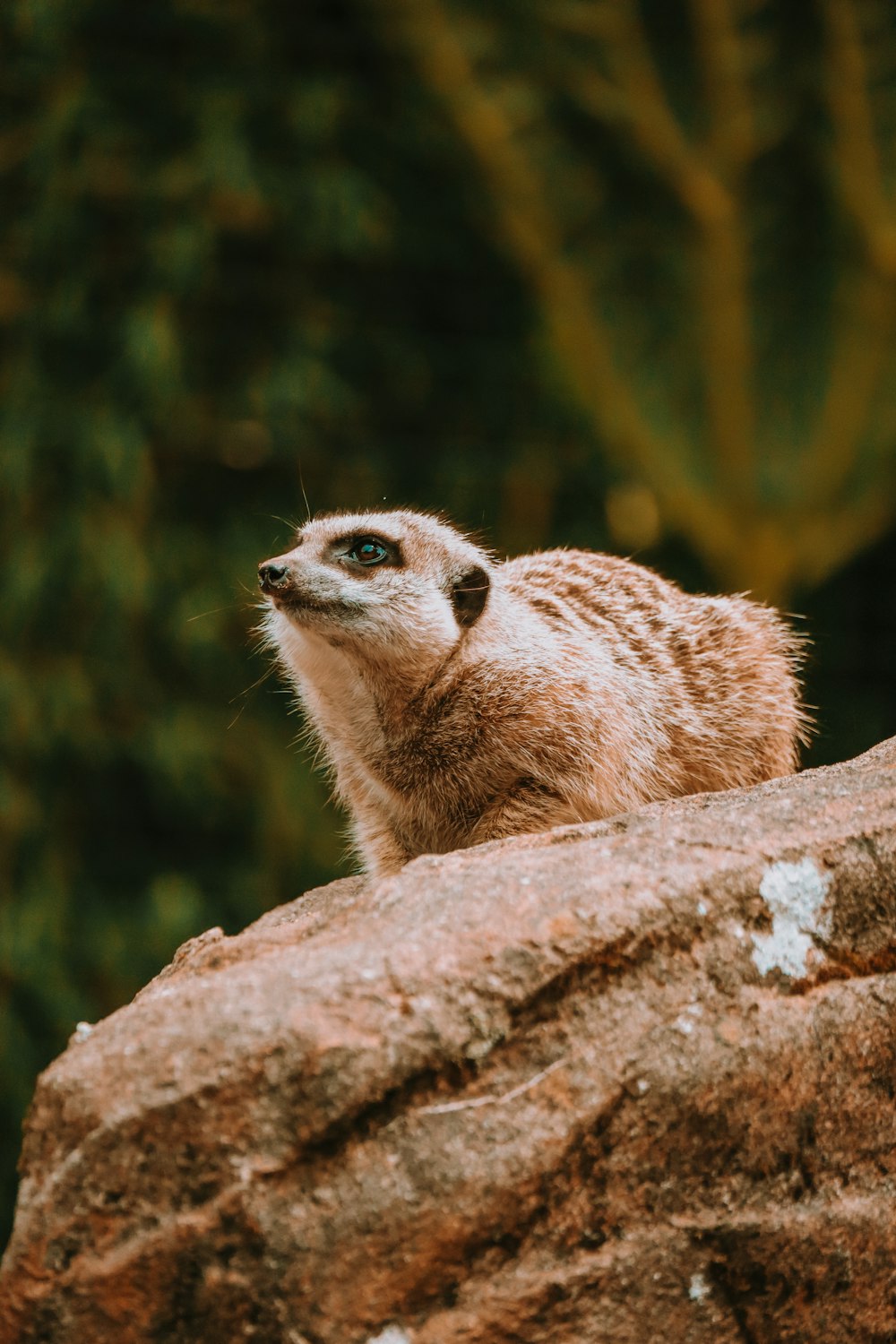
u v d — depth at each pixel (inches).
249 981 126.6
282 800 429.7
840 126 474.0
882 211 475.2
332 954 128.3
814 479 478.3
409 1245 120.3
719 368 478.6
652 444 476.7
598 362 476.1
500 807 200.7
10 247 430.0
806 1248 129.4
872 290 479.5
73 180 427.2
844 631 471.5
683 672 225.1
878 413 480.7
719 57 468.8
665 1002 129.7
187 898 404.5
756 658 231.8
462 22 464.8
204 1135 119.6
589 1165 125.0
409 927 130.7
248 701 437.1
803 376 486.3
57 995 398.6
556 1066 126.0
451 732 201.9
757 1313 128.4
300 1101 120.5
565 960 128.0
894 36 473.1
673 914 131.6
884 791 146.9
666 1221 126.6
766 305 488.7
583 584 231.8
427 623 200.1
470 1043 124.3
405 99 471.2
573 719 199.0
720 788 225.3
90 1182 119.6
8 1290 120.0
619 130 482.9
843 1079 133.1
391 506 457.4
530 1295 122.0
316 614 199.8
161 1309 119.0
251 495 452.8
